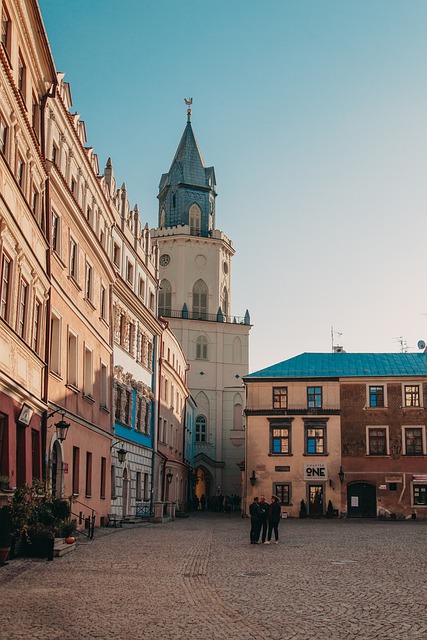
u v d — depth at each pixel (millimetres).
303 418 62750
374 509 60594
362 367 64438
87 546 26516
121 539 30828
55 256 30141
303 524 50312
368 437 61781
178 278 101625
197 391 98250
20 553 21391
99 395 39812
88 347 37062
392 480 60594
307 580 18172
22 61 24953
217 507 83688
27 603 13898
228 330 101125
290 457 62250
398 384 62344
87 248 36938
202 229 105062
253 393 64000
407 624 12469
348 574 19469
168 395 65375
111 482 42625
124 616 12945
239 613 13492
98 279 39781
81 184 36562
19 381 23922
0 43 20219
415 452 61125
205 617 13023
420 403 61844
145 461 53500
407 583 17641
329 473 61469
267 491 61969
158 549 26359
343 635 11570
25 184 25578
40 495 23578
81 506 34562
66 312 32438
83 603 14148
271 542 30688
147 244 54500
